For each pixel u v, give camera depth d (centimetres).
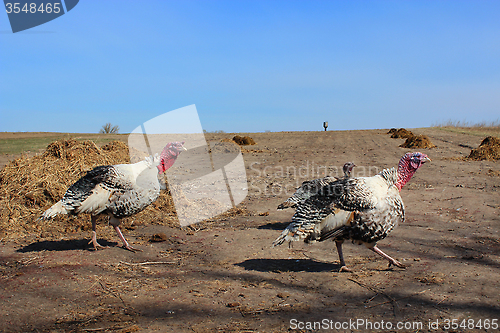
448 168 1605
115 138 2322
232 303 448
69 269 564
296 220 527
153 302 459
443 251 627
